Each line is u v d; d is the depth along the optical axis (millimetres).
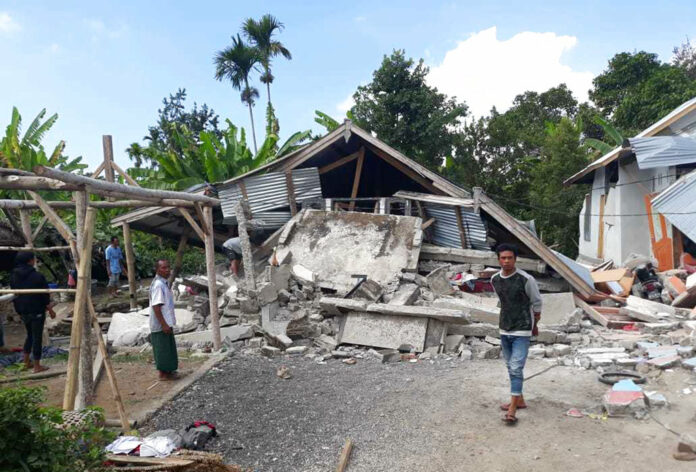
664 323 8594
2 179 4398
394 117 24125
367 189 17938
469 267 11266
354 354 7895
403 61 23719
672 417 4727
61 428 3412
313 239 11367
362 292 9016
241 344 8711
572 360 6910
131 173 23297
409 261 10289
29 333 7344
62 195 18547
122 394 6094
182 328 9359
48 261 15773
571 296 9727
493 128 26891
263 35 35281
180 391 6152
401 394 5906
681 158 12930
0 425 2844
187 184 21219
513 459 4156
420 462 4207
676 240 13406
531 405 5297
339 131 13000
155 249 23609
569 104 34938
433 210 12578
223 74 35000
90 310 4770
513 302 4910
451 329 8367
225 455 4461
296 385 6434
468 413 5191
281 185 13469
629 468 3883
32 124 19688
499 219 11141
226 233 16531
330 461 4289
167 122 42594
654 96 23891
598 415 4918
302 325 8727
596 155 24688
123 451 4031
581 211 21266
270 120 26953
